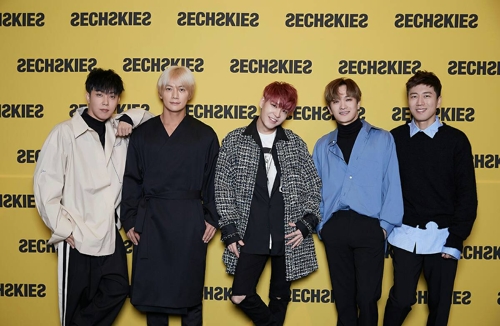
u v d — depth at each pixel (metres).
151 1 2.74
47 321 2.79
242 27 2.74
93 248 2.31
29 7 2.74
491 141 2.75
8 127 2.77
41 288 2.79
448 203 2.37
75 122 2.36
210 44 2.75
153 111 2.77
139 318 2.78
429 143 2.39
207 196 2.46
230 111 2.77
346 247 2.42
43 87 2.76
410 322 2.78
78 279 2.35
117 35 2.75
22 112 2.77
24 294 2.79
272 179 2.40
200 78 2.76
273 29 2.74
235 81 2.76
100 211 2.36
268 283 2.77
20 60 2.76
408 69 2.74
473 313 2.77
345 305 2.47
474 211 2.32
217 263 2.77
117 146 2.45
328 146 2.49
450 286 2.39
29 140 2.77
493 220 2.75
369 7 2.73
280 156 2.41
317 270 2.77
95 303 2.42
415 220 2.39
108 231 2.35
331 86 2.43
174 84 2.37
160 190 2.39
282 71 2.75
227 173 2.39
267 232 2.34
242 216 2.36
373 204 2.40
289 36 2.74
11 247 2.78
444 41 2.73
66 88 2.77
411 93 2.41
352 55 2.75
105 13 2.75
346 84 2.40
